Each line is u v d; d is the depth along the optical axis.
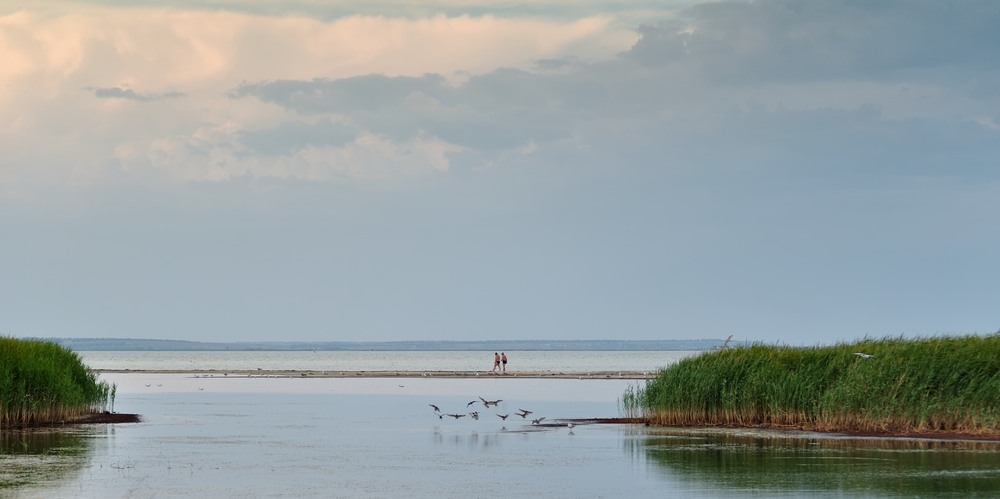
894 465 49.41
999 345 61.91
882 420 61.31
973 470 47.69
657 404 70.44
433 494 42.66
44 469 48.94
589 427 69.81
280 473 48.41
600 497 41.94
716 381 68.19
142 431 67.25
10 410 66.56
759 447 56.66
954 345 62.94
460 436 65.00
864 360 64.31
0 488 43.53
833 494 42.06
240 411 87.19
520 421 75.50
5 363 66.38
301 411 87.06
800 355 68.44
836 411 63.12
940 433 60.19
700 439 60.94
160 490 43.38
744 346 71.62
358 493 43.00
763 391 66.88
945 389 60.81
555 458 53.47
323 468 50.22
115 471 48.59
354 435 65.88
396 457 54.38
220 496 41.97
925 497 41.28
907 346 64.31
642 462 51.53
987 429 59.22
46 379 67.75
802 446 56.78
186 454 55.31
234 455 54.97
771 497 41.62
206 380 150.50
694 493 42.62
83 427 68.88
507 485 44.94
